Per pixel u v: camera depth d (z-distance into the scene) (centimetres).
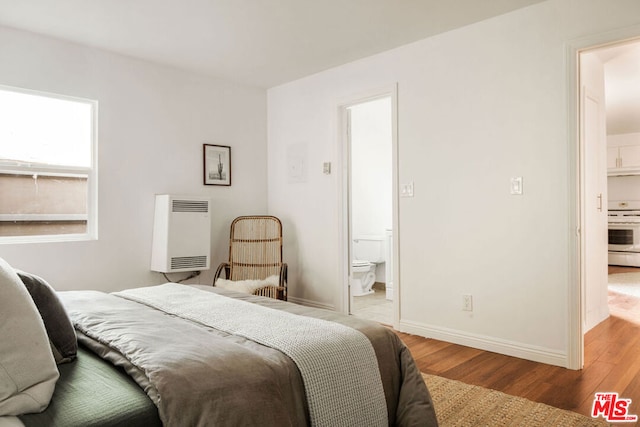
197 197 401
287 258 473
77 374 133
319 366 148
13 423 102
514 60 303
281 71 430
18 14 301
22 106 334
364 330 178
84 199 362
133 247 383
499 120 311
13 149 329
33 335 116
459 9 300
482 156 320
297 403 140
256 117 484
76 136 360
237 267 439
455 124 335
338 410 147
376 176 606
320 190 438
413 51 360
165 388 115
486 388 248
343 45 364
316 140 441
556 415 215
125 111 380
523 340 301
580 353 278
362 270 521
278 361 141
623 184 807
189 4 289
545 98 289
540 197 292
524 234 299
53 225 346
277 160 483
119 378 131
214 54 381
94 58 362
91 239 361
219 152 448
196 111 430
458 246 334
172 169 411
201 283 432
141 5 290
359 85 399
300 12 302
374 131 602
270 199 492
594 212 384
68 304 199
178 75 417
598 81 401
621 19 259
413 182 361
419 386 176
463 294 331
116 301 211
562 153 282
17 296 118
